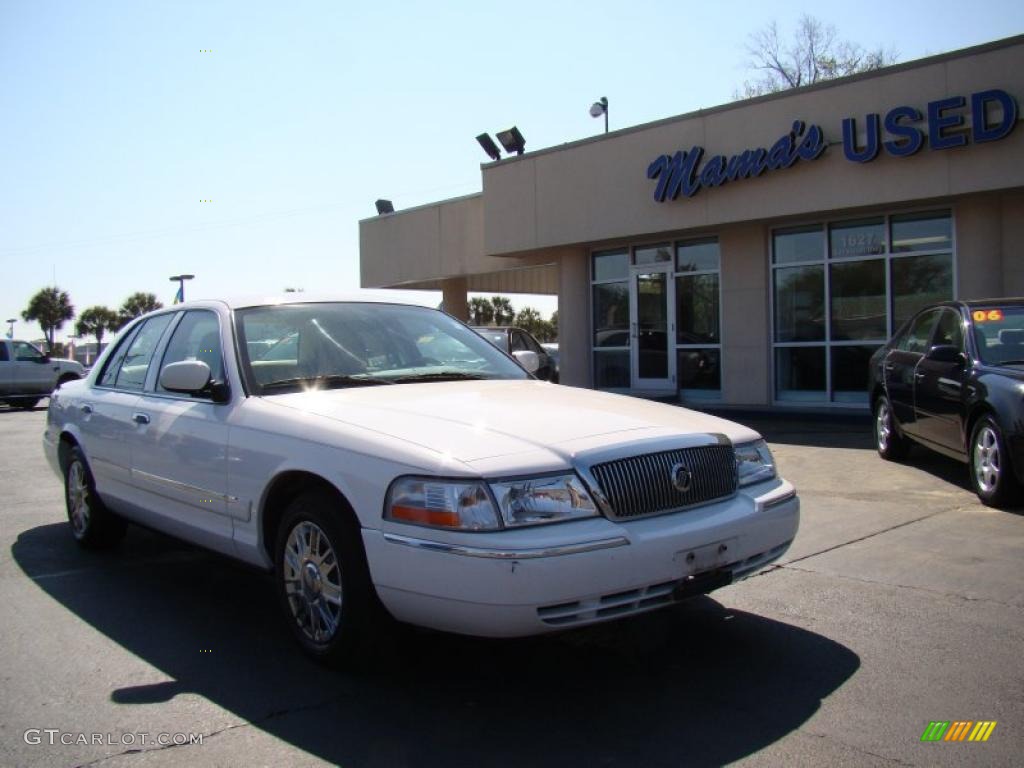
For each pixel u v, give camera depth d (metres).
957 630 4.30
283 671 3.95
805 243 13.68
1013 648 4.05
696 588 3.62
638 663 4.00
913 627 4.35
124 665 4.04
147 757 3.14
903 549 5.76
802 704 3.53
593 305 16.81
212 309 5.08
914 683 3.70
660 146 14.35
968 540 5.93
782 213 12.91
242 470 4.25
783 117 12.80
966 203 11.81
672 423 4.01
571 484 3.42
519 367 5.44
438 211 20.94
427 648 4.22
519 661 4.05
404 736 3.30
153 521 5.20
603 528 3.39
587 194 15.48
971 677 3.75
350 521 3.72
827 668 3.88
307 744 3.24
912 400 8.44
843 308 13.33
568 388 4.87
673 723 3.38
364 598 3.67
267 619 4.71
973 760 3.05
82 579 5.50
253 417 4.28
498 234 17.05
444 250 20.84
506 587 3.22
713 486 3.86
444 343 5.33
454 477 3.34
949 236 12.22
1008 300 7.97
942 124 11.23
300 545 4.02
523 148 17.72
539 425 3.77
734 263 14.37
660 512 3.62
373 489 3.55
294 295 5.26
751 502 3.91
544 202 16.19
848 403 13.32
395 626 3.74
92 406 5.92
